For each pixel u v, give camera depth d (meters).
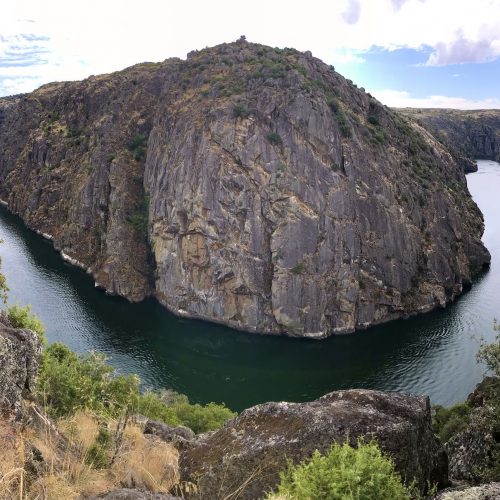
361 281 101.12
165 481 12.48
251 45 124.69
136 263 116.88
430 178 126.38
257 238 97.94
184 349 88.44
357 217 101.25
